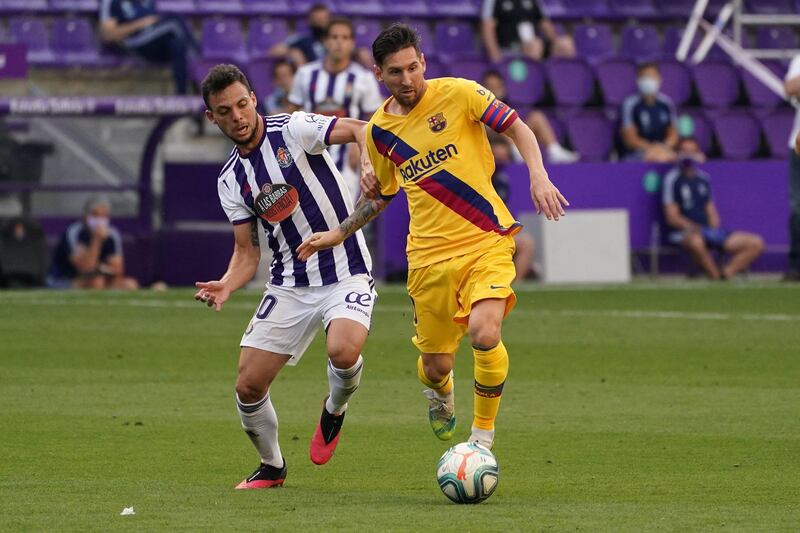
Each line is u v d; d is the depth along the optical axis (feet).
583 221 194.80
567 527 55.31
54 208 193.67
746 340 130.93
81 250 188.96
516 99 225.97
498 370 69.51
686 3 264.52
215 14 247.50
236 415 90.53
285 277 71.05
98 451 77.51
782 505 60.95
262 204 70.33
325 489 66.74
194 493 65.05
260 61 220.43
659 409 92.68
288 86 199.31
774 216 204.03
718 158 225.35
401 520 57.06
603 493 64.69
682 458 74.64
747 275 204.95
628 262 196.34
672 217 199.11
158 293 180.04
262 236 192.85
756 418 88.58
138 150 196.03
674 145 212.64
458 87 73.72
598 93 229.66
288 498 63.57
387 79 71.97
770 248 203.62
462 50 249.14
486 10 234.79
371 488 67.15
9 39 236.02
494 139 197.06
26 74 193.67
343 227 68.85
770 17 250.78
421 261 75.05
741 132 225.97
